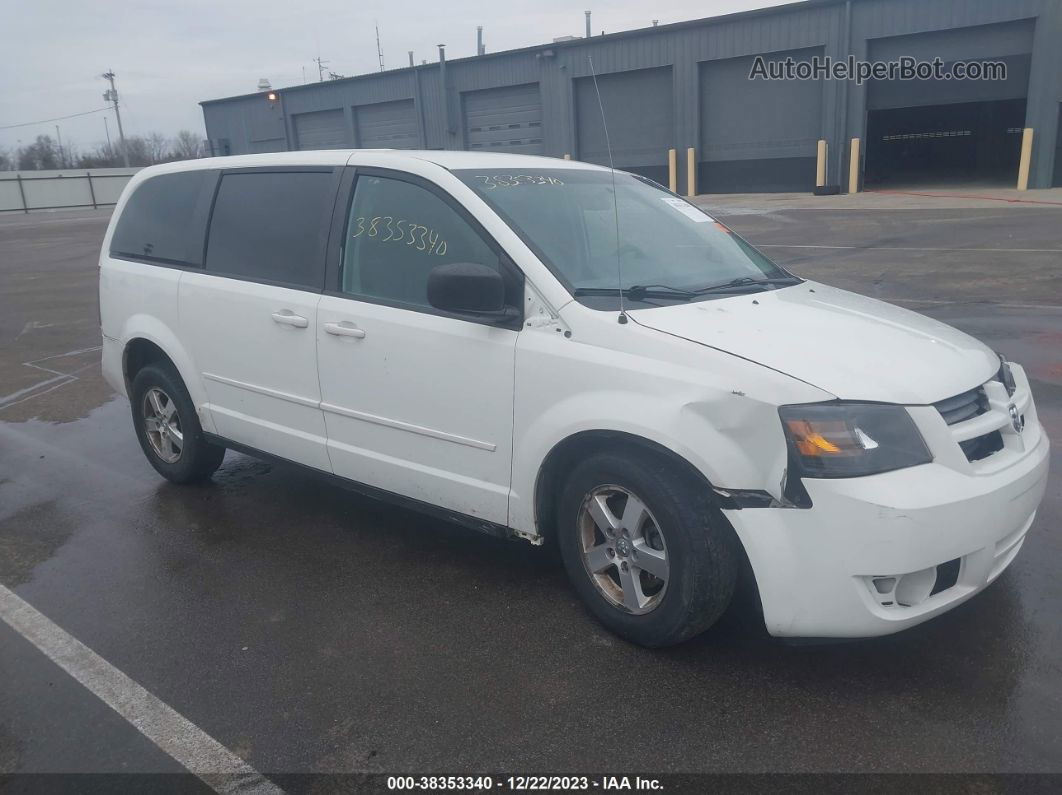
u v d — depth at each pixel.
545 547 4.47
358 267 4.17
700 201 27.23
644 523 3.36
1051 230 15.51
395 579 4.18
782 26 26.77
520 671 3.37
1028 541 4.24
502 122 32.91
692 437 3.07
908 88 25.58
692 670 3.33
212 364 4.87
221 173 4.96
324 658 3.51
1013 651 3.37
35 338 11.02
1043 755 2.80
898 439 2.97
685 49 28.50
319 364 4.28
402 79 34.09
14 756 2.98
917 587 3.01
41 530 4.92
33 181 47.88
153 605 4.00
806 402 2.96
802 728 2.98
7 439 6.73
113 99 77.19
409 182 4.03
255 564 4.39
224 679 3.39
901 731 2.94
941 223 17.75
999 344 8.05
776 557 3.01
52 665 3.54
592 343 3.36
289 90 37.56
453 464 3.87
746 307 3.63
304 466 4.59
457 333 3.72
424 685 3.30
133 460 6.10
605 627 3.63
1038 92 23.44
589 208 4.12
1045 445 3.49
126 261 5.43
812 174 27.73
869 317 3.71
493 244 3.68
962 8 23.94
